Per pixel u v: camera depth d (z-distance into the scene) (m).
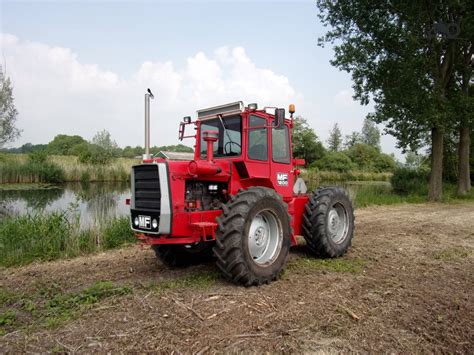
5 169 20.48
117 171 24.50
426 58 14.54
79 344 2.73
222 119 4.86
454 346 2.79
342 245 5.60
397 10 15.21
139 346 2.68
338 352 2.63
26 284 4.36
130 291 3.86
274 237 4.38
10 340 2.82
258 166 4.79
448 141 21.77
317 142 38.19
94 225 6.83
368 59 15.96
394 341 2.83
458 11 14.70
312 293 3.84
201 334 2.87
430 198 16.42
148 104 5.68
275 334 2.89
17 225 6.40
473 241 6.96
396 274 4.63
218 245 3.95
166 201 3.97
